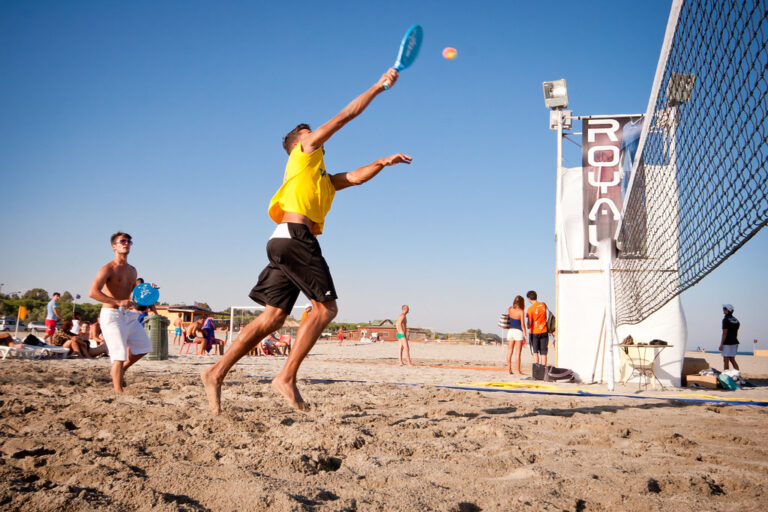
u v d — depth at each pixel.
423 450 2.94
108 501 1.99
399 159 3.61
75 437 3.02
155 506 1.95
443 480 2.37
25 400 4.43
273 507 1.94
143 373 7.82
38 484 2.16
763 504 2.11
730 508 2.07
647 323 9.69
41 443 2.89
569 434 3.60
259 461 2.54
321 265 3.33
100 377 6.98
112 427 3.47
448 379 9.05
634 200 8.40
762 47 2.89
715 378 8.92
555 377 9.59
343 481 2.32
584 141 10.30
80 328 15.05
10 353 10.91
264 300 3.50
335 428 3.38
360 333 51.47
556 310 10.15
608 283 7.97
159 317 12.16
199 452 2.75
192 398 4.79
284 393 3.27
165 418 3.73
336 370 10.55
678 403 5.92
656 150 7.41
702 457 2.94
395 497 2.08
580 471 2.54
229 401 4.82
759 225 3.16
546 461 2.75
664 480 2.40
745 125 3.26
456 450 2.95
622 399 6.31
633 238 8.80
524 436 3.42
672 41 4.91
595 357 9.85
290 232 3.31
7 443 2.85
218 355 16.34
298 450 2.80
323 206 3.49
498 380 9.38
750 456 3.07
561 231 10.29
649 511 2.04
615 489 2.26
